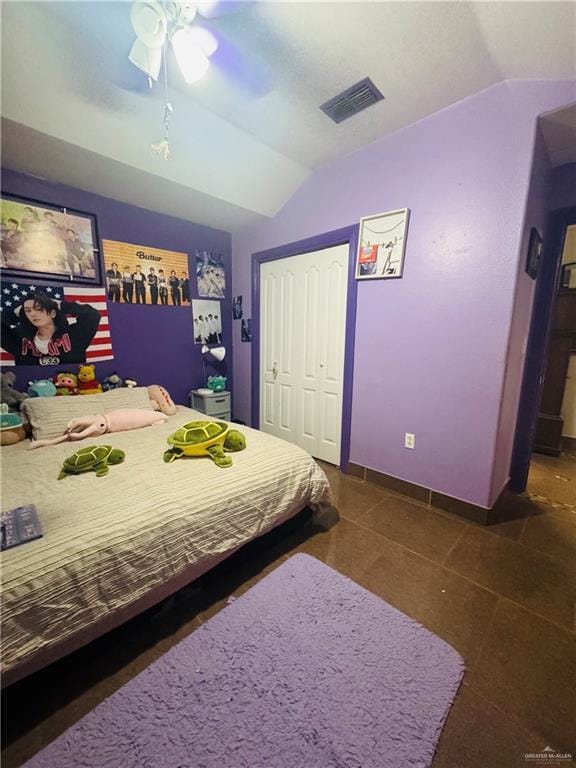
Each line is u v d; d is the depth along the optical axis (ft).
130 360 9.37
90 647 3.66
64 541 3.40
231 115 6.38
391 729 2.99
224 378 11.21
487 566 5.24
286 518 5.59
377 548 5.66
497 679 3.49
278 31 4.51
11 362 7.38
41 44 4.66
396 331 7.23
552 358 10.25
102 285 8.57
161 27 3.98
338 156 7.78
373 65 5.09
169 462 5.41
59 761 2.74
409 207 6.73
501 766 2.78
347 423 8.48
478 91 5.60
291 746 2.85
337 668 3.54
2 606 2.83
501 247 5.67
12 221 7.10
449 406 6.61
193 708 3.14
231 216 9.64
